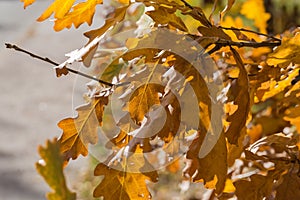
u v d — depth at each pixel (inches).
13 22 483.8
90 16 51.3
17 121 336.2
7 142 307.1
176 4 50.4
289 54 50.3
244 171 62.9
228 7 52.7
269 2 101.4
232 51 50.1
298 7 101.5
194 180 48.1
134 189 51.2
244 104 48.7
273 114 69.4
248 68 57.6
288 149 54.5
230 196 55.7
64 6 50.8
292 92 55.4
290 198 52.2
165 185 121.5
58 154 36.3
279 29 100.3
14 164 276.2
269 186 53.2
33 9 468.4
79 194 176.2
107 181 51.1
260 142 55.4
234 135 48.4
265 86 55.7
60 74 48.8
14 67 422.3
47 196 36.3
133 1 49.9
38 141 309.0
